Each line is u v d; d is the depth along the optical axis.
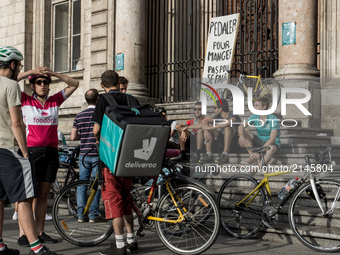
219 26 10.35
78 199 5.43
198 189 4.94
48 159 5.45
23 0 14.13
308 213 5.54
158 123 4.69
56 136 5.55
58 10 14.04
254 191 5.83
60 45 13.98
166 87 11.45
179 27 11.39
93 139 6.55
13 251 4.71
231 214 6.01
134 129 4.57
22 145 4.43
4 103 4.41
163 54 11.44
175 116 10.68
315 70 8.71
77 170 8.90
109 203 4.86
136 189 5.78
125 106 4.84
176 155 6.54
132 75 10.92
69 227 5.42
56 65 14.07
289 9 8.84
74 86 5.69
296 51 8.76
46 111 5.48
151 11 11.62
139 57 10.98
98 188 5.34
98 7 11.80
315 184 5.36
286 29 8.86
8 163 4.40
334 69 8.73
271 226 5.58
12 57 4.57
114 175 4.64
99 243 5.40
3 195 4.50
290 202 5.40
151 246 5.38
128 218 5.07
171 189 5.06
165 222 5.02
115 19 11.45
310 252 5.11
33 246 4.47
